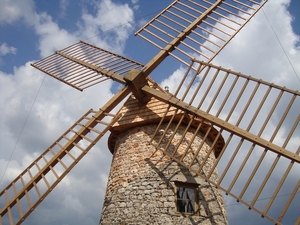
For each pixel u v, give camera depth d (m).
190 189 9.38
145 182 9.42
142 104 11.02
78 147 9.85
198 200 9.12
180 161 8.74
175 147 9.93
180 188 9.34
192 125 10.47
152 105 10.81
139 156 10.05
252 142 8.41
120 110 11.37
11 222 8.80
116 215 9.14
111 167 10.74
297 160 7.72
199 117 9.31
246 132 8.50
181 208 8.98
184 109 9.49
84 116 11.02
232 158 8.41
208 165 10.08
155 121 10.51
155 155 9.89
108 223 9.16
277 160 7.95
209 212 8.97
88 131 10.35
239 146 8.50
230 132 8.77
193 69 10.08
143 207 8.95
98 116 10.42
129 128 10.95
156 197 9.05
